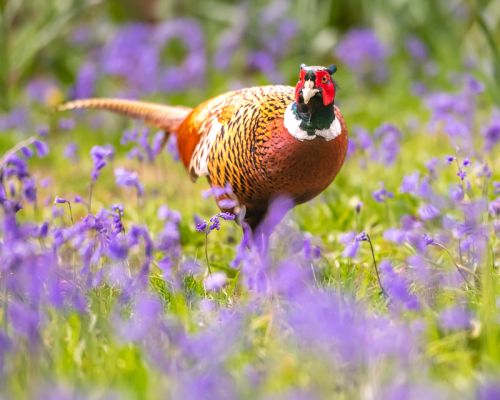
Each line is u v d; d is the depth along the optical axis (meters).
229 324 6.16
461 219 8.98
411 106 15.73
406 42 17.11
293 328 6.29
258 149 7.50
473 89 11.85
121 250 6.82
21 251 6.52
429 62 16.66
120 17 19.84
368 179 10.58
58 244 6.94
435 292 7.12
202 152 8.24
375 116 15.47
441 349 6.05
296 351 5.96
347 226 9.67
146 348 5.95
